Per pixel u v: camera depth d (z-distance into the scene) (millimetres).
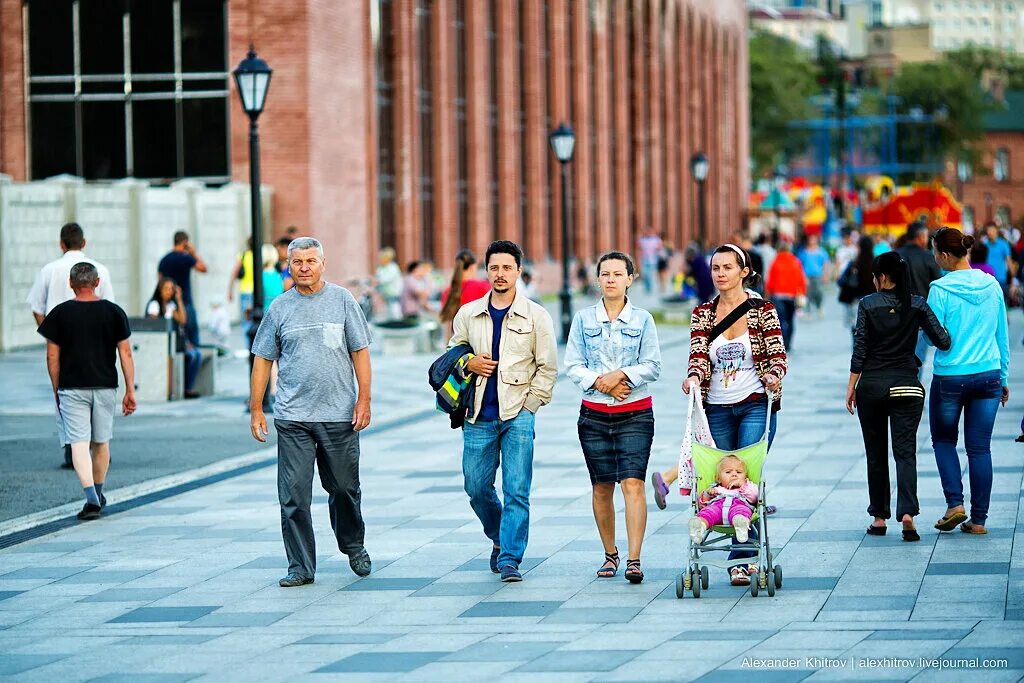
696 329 28375
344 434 29328
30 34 107312
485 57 138125
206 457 46219
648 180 190750
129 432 51906
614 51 178750
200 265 64312
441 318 54094
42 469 43969
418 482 40969
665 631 24406
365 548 32469
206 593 28719
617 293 28422
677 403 58188
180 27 105812
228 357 78125
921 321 31031
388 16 120312
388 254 93750
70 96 107312
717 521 26641
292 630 25688
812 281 113438
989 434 31312
